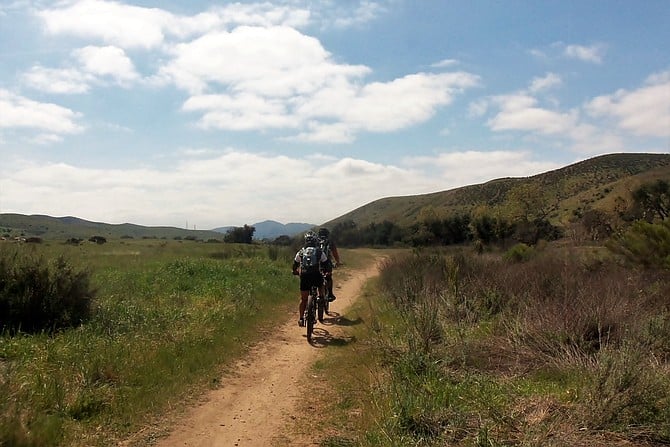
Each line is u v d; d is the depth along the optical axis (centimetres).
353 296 1789
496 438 473
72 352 772
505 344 790
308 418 611
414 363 705
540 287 1091
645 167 9819
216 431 571
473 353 752
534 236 4422
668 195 4428
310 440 546
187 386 710
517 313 903
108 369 693
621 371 535
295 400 677
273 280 1852
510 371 695
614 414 502
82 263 1209
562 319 784
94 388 641
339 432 565
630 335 703
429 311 848
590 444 467
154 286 1559
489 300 1088
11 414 497
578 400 549
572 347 727
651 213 4391
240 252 3375
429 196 15050
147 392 654
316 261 1096
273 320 1233
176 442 538
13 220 15075
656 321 756
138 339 877
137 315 1057
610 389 523
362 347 903
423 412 531
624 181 7488
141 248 4388
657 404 513
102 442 521
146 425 576
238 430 575
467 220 5391
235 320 1120
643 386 518
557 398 570
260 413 629
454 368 718
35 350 788
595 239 3656
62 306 986
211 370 790
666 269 1250
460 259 1567
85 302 1032
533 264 1429
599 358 614
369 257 4194
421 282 1270
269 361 877
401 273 1560
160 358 780
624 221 4059
